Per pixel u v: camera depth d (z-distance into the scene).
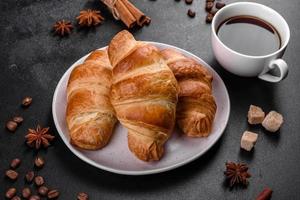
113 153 0.64
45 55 0.75
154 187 0.64
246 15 0.72
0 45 0.76
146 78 0.61
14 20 0.79
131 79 0.61
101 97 0.65
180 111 0.65
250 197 0.64
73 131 0.64
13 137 0.68
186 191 0.64
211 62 0.75
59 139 0.67
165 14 0.80
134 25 0.78
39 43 0.76
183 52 0.72
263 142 0.68
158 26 0.79
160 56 0.64
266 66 0.69
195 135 0.65
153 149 0.62
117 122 0.67
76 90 0.66
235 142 0.68
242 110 0.71
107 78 0.66
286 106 0.71
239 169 0.65
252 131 0.69
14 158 0.66
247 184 0.65
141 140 0.63
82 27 0.78
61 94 0.68
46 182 0.64
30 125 0.69
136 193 0.64
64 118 0.66
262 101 0.72
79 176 0.65
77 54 0.76
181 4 0.81
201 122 0.64
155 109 0.61
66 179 0.65
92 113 0.64
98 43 0.77
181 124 0.65
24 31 0.78
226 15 0.72
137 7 0.81
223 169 0.66
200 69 0.67
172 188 0.64
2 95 0.71
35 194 0.64
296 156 0.67
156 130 0.61
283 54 0.71
